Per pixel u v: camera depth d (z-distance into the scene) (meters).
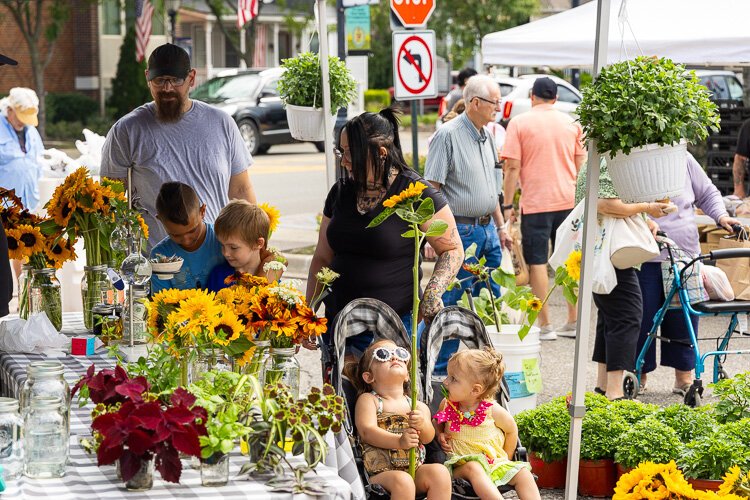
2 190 5.52
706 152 14.03
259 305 3.95
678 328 7.90
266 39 43.19
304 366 8.76
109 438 3.21
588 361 9.25
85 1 36.16
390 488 4.38
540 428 6.04
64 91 38.59
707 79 22.19
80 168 5.42
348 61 13.19
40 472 3.48
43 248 5.41
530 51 9.24
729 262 9.58
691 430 5.91
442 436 4.86
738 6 8.41
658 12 8.50
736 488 4.73
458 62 33.03
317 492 3.40
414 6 10.88
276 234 15.71
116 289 5.54
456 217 8.17
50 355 5.12
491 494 4.64
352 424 4.69
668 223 8.02
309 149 30.72
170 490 3.39
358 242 5.08
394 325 4.88
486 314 6.96
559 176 9.63
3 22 37.03
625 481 4.73
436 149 8.11
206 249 5.28
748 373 6.20
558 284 7.16
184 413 3.23
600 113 4.88
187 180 6.34
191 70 6.31
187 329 3.69
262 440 3.51
